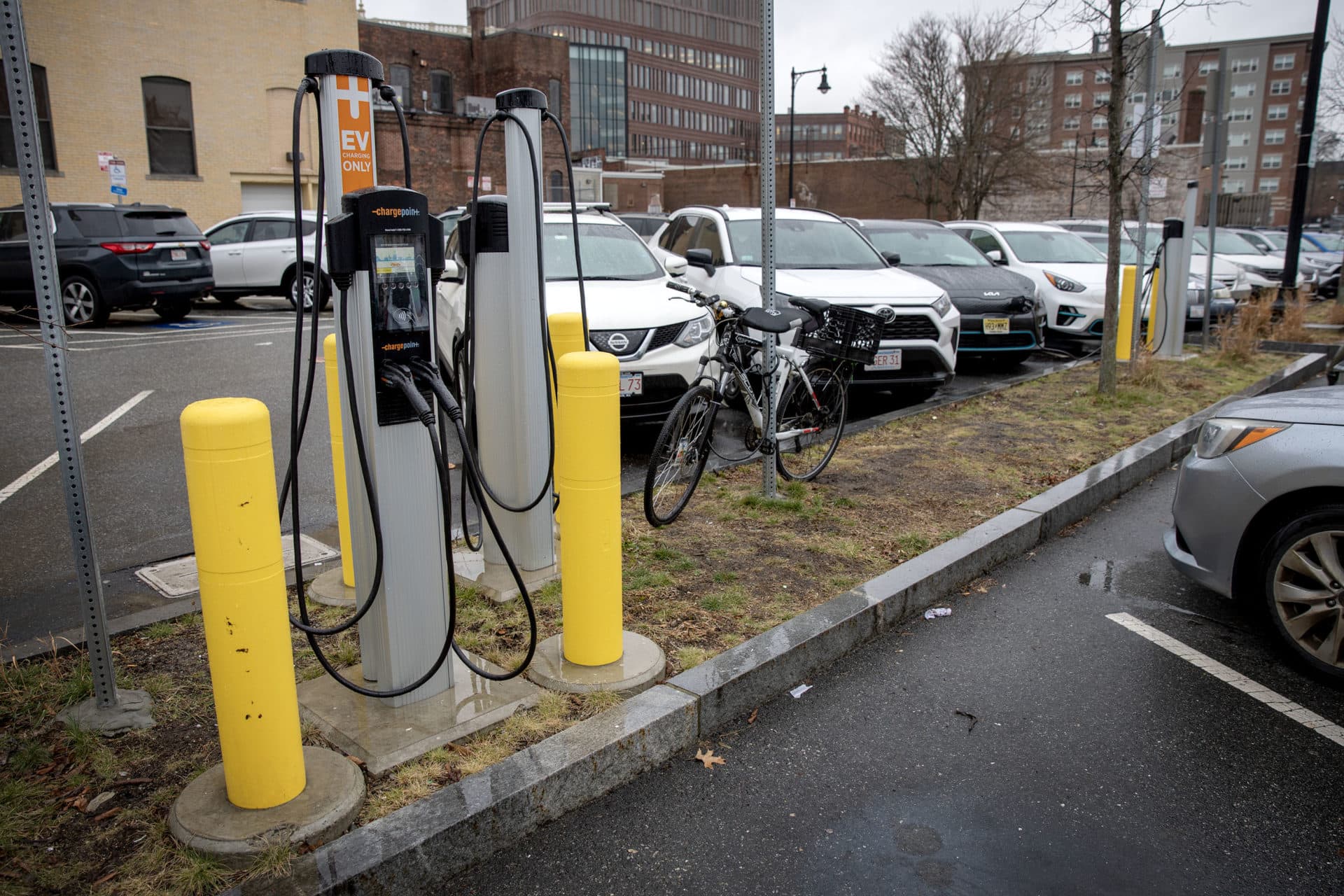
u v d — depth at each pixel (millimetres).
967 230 13531
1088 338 11742
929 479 6105
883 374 8062
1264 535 3945
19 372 9969
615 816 2857
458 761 2887
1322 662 3691
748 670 3447
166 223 14320
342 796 2607
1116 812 2891
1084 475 6074
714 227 9227
